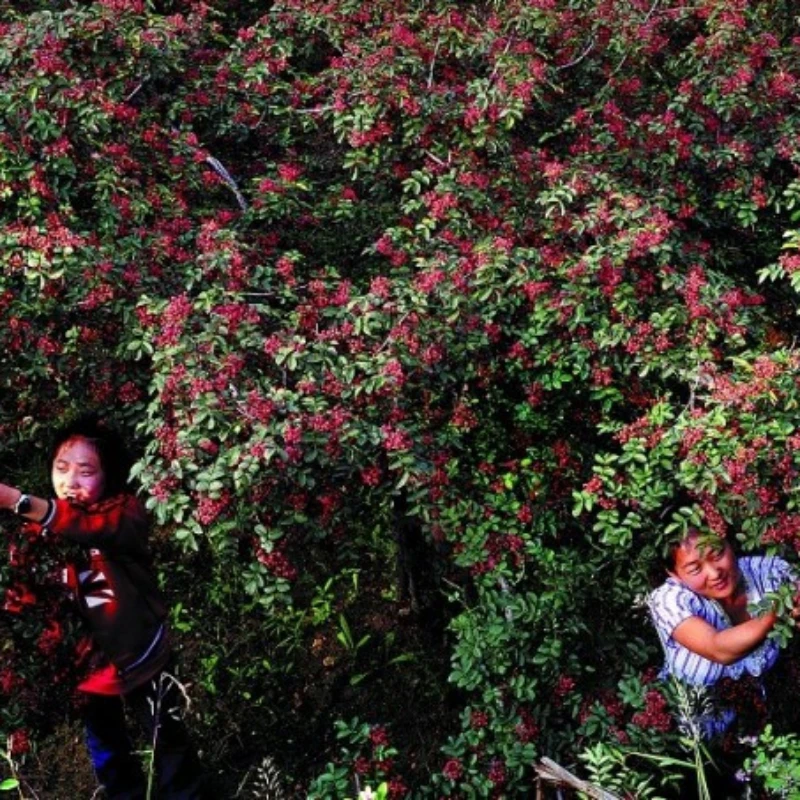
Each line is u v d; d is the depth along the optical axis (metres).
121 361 4.07
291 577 3.71
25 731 4.19
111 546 3.43
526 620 3.91
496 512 4.17
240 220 4.53
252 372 3.82
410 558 5.16
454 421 4.03
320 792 3.88
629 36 5.02
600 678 4.09
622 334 3.90
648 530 3.85
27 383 4.39
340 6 5.19
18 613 3.89
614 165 4.63
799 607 3.20
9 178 3.99
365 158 4.59
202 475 3.41
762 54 4.88
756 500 3.39
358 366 3.72
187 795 3.77
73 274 3.87
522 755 3.86
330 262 4.72
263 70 4.95
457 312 3.91
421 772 4.61
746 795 3.43
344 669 5.02
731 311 3.93
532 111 5.04
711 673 3.54
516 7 5.04
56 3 5.42
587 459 4.33
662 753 3.76
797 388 3.44
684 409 3.75
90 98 4.21
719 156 4.56
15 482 4.96
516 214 4.38
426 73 4.94
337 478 3.76
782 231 4.91
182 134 4.56
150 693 3.62
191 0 6.10
